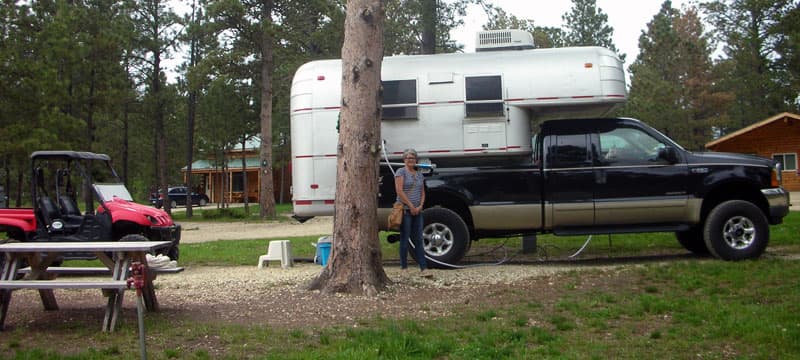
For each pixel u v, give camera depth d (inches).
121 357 204.5
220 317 262.4
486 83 393.4
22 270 266.1
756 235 373.7
